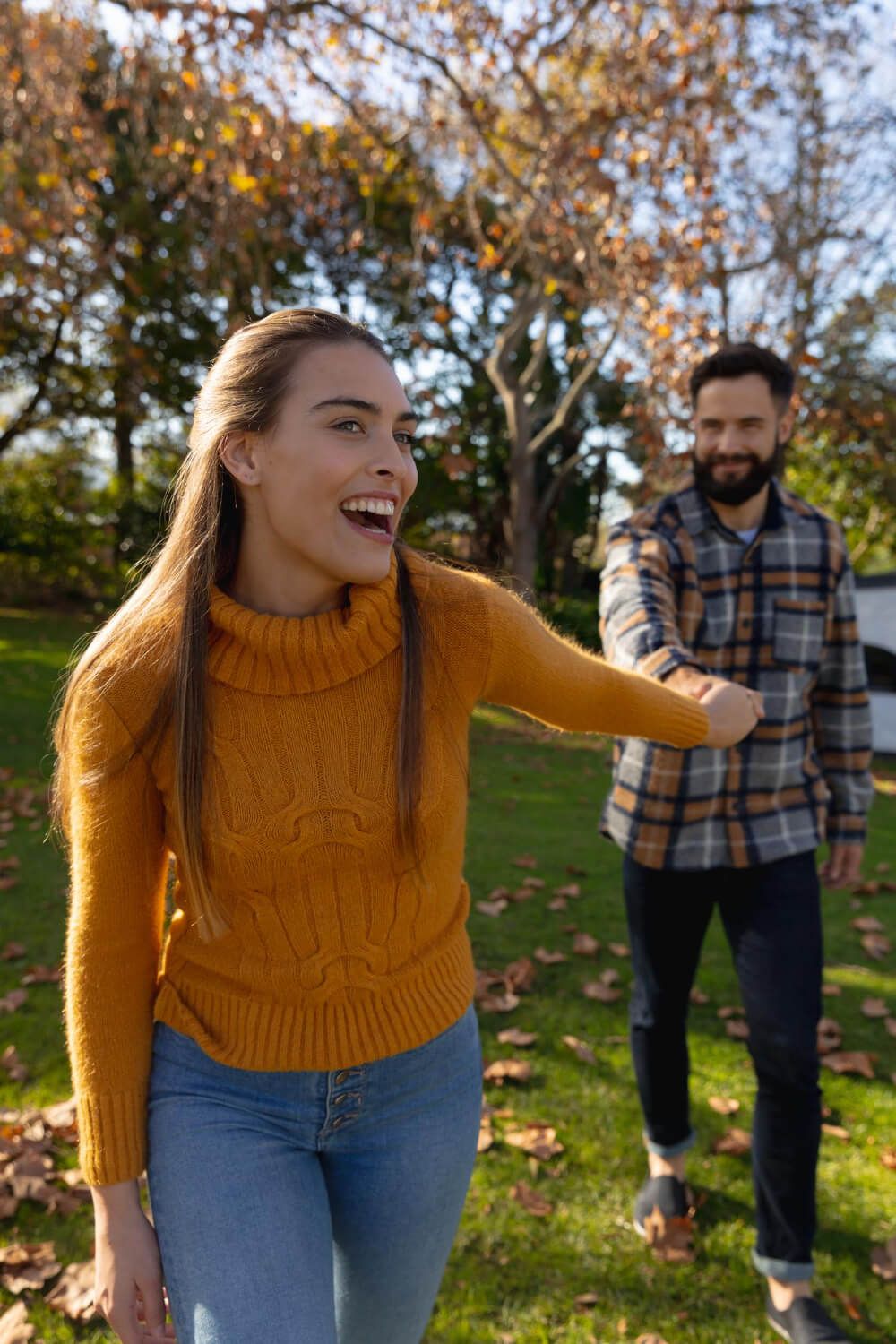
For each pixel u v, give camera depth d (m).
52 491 21.33
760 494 2.29
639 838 2.27
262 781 1.26
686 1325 2.19
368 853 1.29
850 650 2.35
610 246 8.43
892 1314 2.25
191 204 11.30
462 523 21.95
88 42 9.92
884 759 12.19
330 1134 1.38
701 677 1.75
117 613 1.34
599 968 4.13
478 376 19.31
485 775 8.63
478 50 8.56
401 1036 1.38
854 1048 3.53
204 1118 1.32
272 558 1.34
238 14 7.92
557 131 8.48
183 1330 1.19
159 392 19.48
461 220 14.03
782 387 2.18
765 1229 2.16
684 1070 2.46
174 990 1.39
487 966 4.11
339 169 10.91
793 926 2.13
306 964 1.32
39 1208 2.53
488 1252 2.40
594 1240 2.45
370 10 8.51
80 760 1.28
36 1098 2.97
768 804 2.20
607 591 2.17
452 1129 1.44
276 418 1.25
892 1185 2.72
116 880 1.30
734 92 8.69
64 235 11.78
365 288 17.55
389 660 1.32
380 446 1.26
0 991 3.68
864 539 21.56
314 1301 1.20
